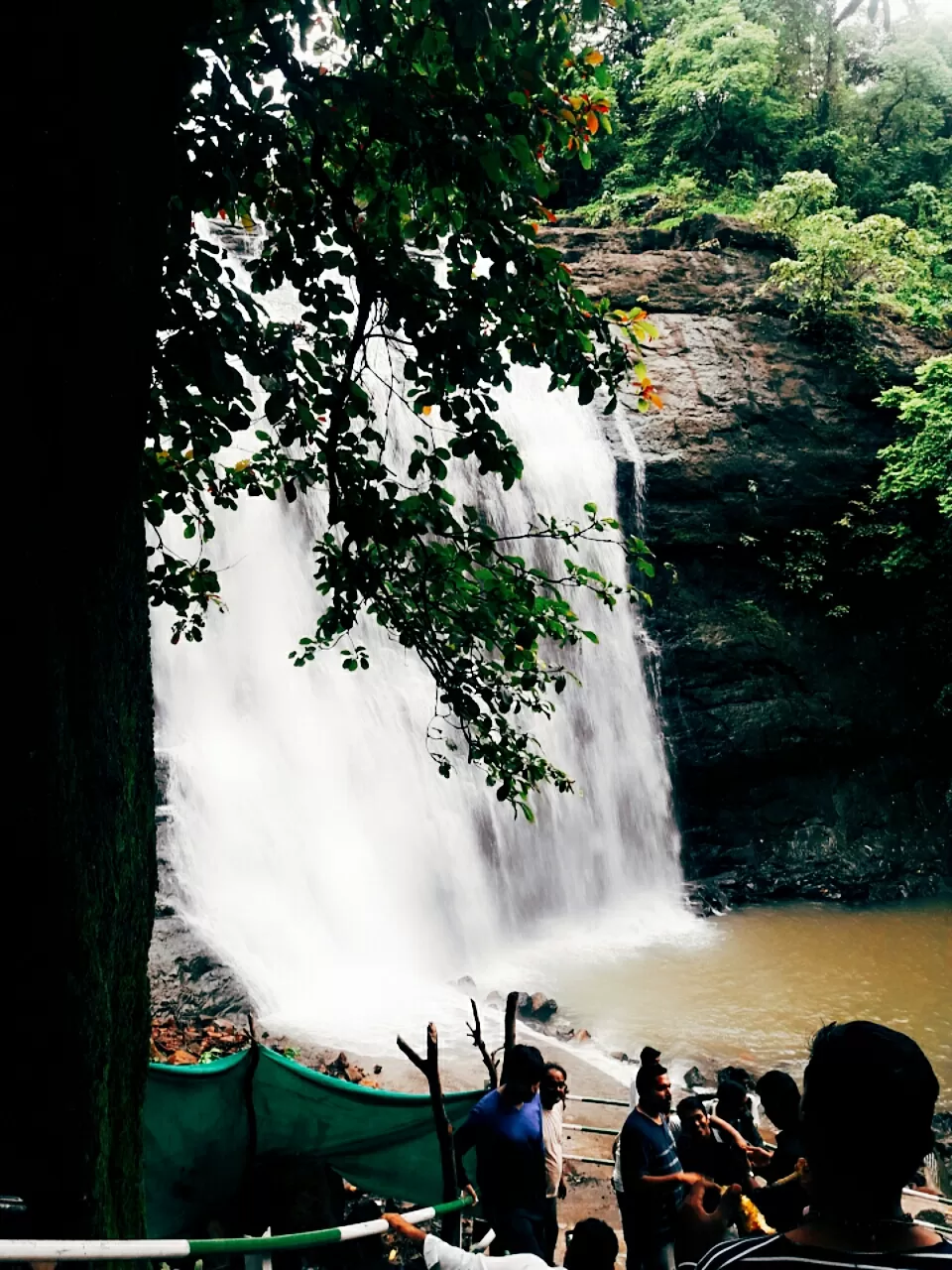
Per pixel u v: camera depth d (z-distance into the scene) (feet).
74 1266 11.18
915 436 76.95
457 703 20.95
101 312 11.57
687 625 74.38
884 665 79.05
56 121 10.77
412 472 19.83
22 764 11.04
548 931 62.59
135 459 12.96
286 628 58.59
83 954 11.52
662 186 101.40
